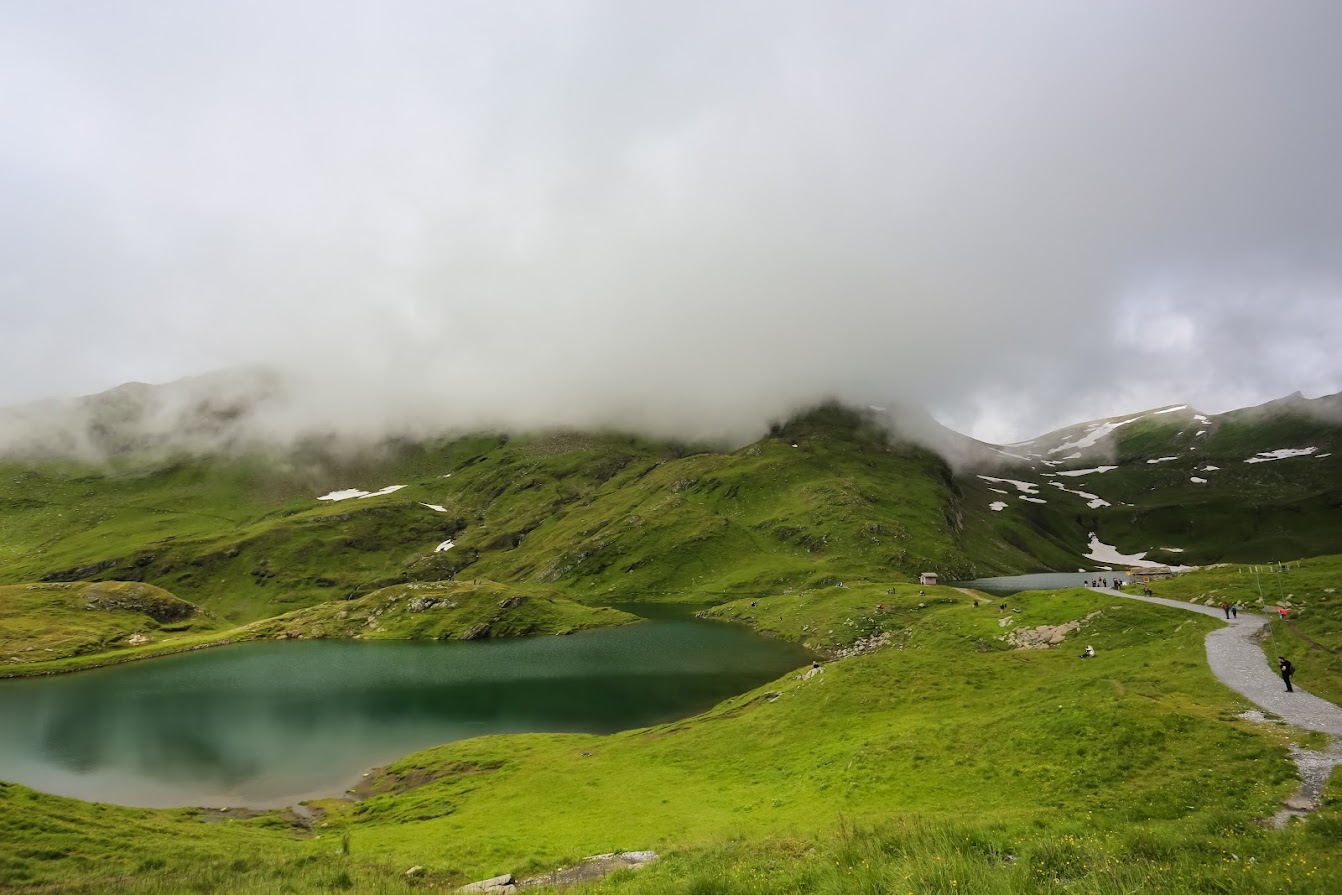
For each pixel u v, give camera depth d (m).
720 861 25.25
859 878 16.59
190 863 37.66
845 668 71.38
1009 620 99.00
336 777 82.38
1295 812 23.53
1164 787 29.20
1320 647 51.19
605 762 66.06
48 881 33.47
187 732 107.25
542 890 25.48
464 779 69.38
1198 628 64.88
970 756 41.03
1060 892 14.49
